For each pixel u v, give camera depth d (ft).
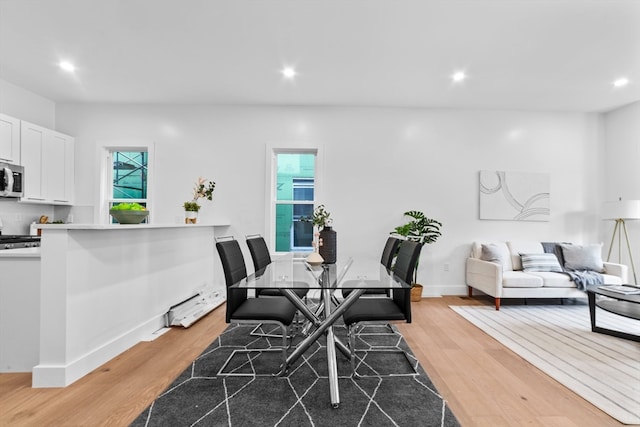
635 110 13.24
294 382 6.31
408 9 7.47
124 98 13.11
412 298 12.89
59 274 6.17
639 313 8.21
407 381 6.41
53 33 8.50
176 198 13.76
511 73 10.69
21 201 11.18
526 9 7.43
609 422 5.14
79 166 13.65
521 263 13.12
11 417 5.15
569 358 7.56
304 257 10.17
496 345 8.38
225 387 6.10
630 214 12.20
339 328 9.76
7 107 11.60
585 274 11.91
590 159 14.43
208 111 13.84
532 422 5.13
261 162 13.85
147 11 7.59
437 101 13.28
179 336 8.90
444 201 14.10
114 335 7.60
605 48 9.10
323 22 8.00
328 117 13.91
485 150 14.20
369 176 13.98
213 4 7.34
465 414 5.32
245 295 7.68
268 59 9.89
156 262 9.39
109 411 5.32
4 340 6.52
